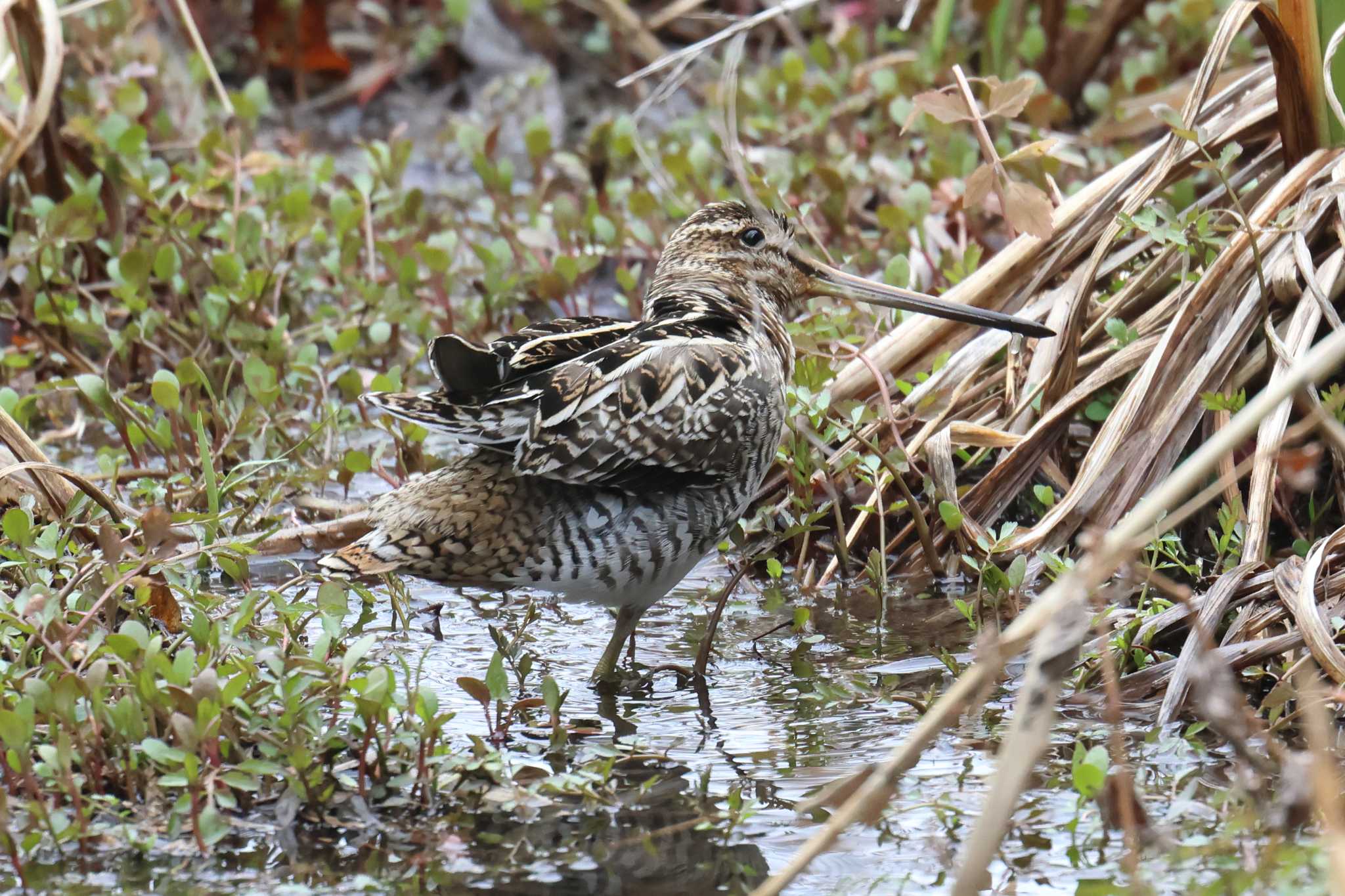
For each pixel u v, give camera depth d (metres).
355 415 12.44
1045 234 10.30
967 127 15.29
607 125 15.89
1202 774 7.55
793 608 10.00
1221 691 7.15
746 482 9.20
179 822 6.95
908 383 11.05
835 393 10.95
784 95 16.16
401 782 7.29
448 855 6.95
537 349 8.74
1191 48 15.83
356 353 13.14
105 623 8.48
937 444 10.16
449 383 8.58
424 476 8.82
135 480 10.99
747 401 8.99
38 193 14.02
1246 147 11.30
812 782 7.67
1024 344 10.93
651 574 8.90
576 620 9.98
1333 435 8.19
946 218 13.68
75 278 12.84
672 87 10.12
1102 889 6.59
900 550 10.69
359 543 8.64
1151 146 11.09
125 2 16.56
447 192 15.63
